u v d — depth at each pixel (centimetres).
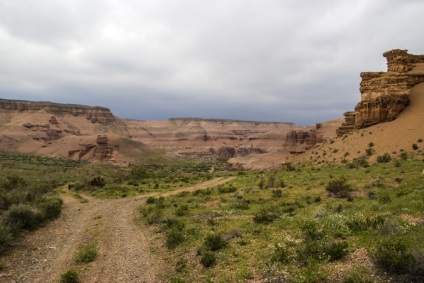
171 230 2244
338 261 1241
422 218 1630
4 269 1731
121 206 3988
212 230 2142
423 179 3088
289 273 1225
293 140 19712
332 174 4881
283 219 2180
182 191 5025
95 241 2316
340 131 9400
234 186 5069
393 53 9750
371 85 8925
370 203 2328
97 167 12875
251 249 1620
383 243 1180
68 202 4550
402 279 1002
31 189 4991
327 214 2088
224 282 1295
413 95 8462
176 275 1498
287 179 5022
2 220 2542
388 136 7075
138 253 1952
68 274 1561
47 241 2364
